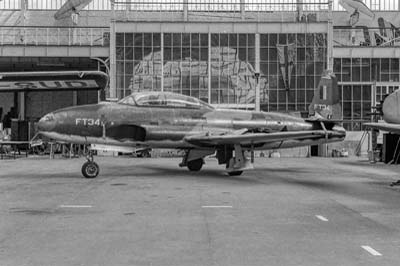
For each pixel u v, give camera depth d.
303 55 34.25
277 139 15.11
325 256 5.80
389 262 5.54
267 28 34.31
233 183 14.09
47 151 32.81
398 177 16.58
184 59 34.28
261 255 5.83
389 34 42.03
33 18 41.47
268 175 16.94
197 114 16.88
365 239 6.75
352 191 12.48
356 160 27.42
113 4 34.47
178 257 5.71
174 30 34.22
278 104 34.28
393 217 8.55
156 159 27.39
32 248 6.11
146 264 5.42
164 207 9.48
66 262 5.48
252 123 17.69
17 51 35.22
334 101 21.22
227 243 6.44
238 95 34.28
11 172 17.62
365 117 36.59
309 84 34.25
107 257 5.70
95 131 15.25
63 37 38.59
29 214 8.58
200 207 9.52
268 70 34.34
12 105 41.31
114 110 15.57
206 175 16.61
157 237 6.77
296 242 6.54
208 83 34.28
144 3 37.31
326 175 17.22
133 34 34.16
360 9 42.00
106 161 25.16
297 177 16.27
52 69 40.25
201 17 38.47
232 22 34.28
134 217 8.34
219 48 34.34
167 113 16.34
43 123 15.02
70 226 7.52
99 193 11.56
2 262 5.47
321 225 7.76
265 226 7.63
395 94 16.95
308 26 34.25
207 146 16.80
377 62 36.75
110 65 34.00
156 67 34.22
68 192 11.72
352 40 40.94
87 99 40.88
